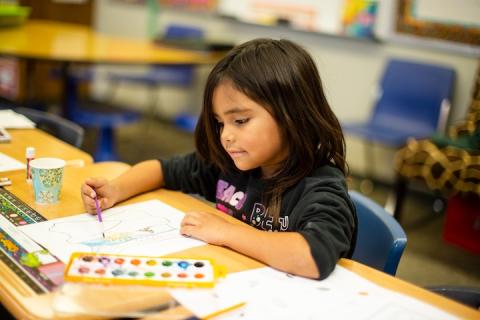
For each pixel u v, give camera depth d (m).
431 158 2.64
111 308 0.77
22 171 1.37
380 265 1.19
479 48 3.16
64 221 1.08
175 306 0.80
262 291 0.87
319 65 3.88
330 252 0.94
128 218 1.13
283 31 4.04
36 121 1.97
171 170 1.35
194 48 3.42
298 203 1.11
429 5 3.31
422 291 0.91
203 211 1.21
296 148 1.10
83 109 3.14
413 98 3.35
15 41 3.08
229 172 1.31
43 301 0.78
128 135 4.44
